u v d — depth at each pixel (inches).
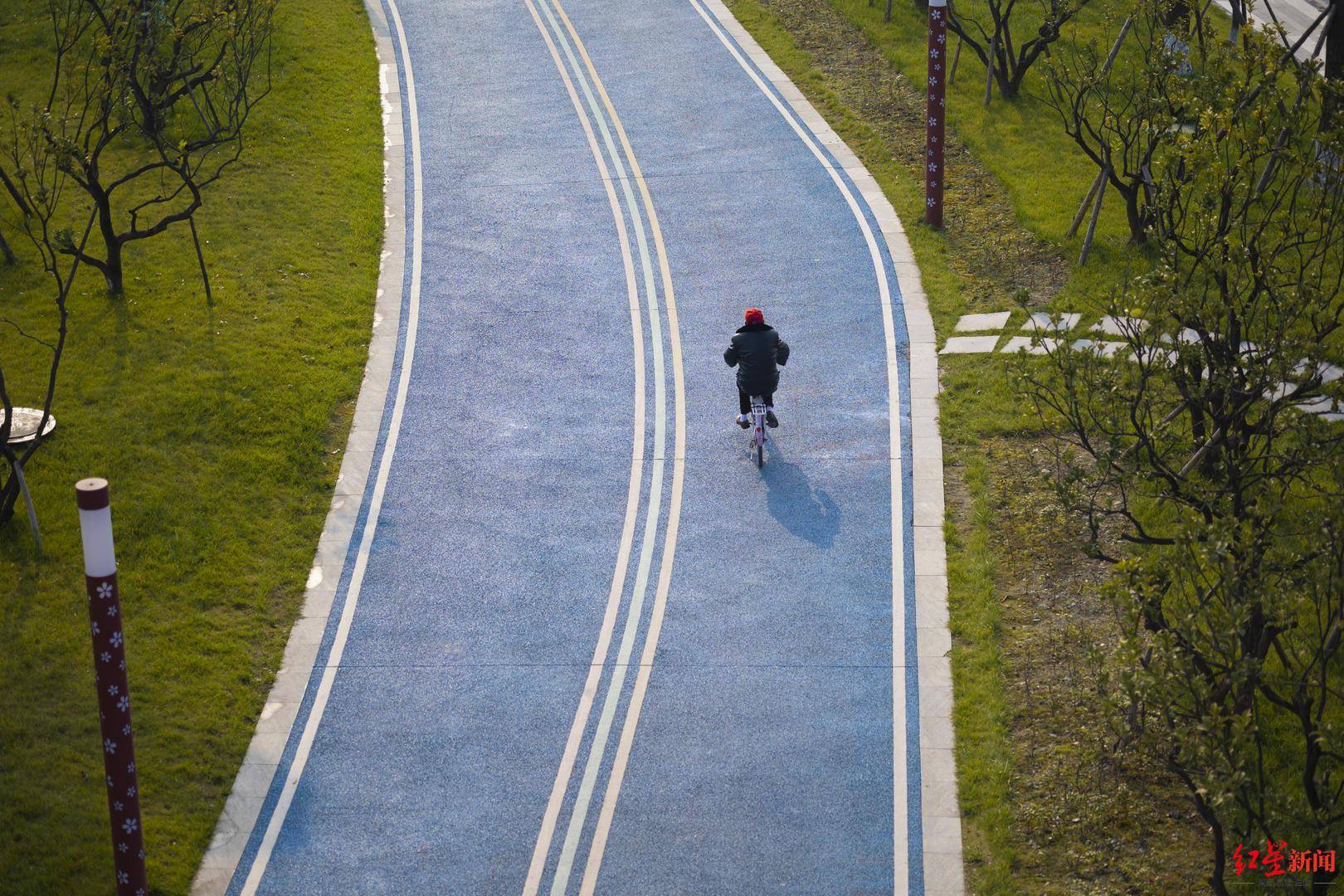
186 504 917.2
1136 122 1305.4
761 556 893.2
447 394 1058.7
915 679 790.5
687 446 1000.9
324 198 1316.4
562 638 834.2
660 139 1439.5
